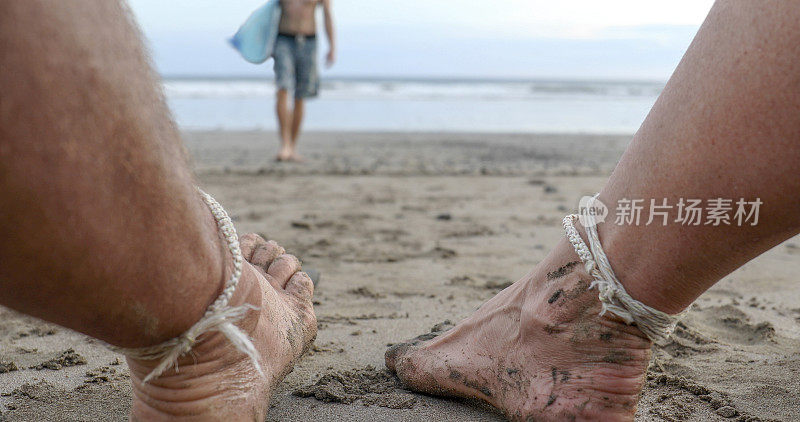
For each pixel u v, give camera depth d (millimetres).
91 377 1560
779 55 886
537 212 4094
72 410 1378
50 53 728
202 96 21891
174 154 884
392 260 2889
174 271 896
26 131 716
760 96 898
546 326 1253
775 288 2506
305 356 1717
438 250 3084
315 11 6555
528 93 26719
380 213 4027
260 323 1259
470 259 2922
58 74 733
